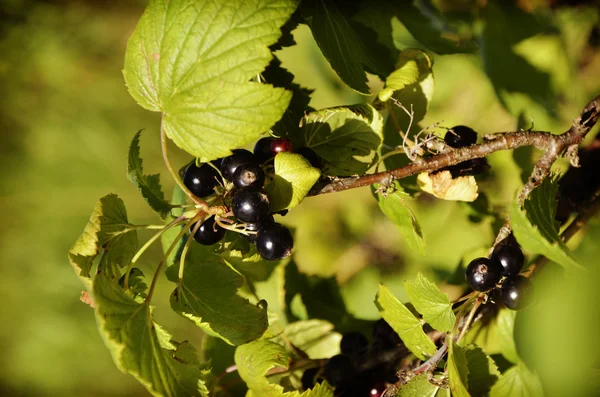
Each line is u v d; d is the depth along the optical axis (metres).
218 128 0.53
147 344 0.53
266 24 0.53
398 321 0.56
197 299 0.55
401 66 0.58
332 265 0.71
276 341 0.61
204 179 0.55
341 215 0.76
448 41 0.65
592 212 0.58
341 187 0.55
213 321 0.55
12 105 1.21
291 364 0.61
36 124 1.18
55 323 1.01
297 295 0.64
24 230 1.08
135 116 1.16
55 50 1.27
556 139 0.54
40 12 1.32
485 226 0.66
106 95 1.21
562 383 0.51
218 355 0.62
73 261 0.54
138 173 0.57
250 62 0.53
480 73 0.72
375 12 0.61
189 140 0.53
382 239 0.72
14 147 1.16
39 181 1.11
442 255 0.68
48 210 1.09
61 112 1.18
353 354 0.60
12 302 1.04
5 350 1.01
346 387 0.59
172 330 0.91
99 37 1.30
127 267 0.55
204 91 0.53
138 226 0.55
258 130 0.53
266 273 0.61
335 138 0.57
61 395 0.97
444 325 0.55
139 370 0.52
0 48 1.28
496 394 0.57
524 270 0.60
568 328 0.50
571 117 0.68
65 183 1.11
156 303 0.91
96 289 0.52
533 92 0.68
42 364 1.00
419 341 0.56
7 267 1.05
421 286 0.55
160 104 0.54
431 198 0.69
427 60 0.58
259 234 0.54
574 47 0.70
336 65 0.58
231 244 0.57
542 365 0.53
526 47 0.68
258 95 0.53
